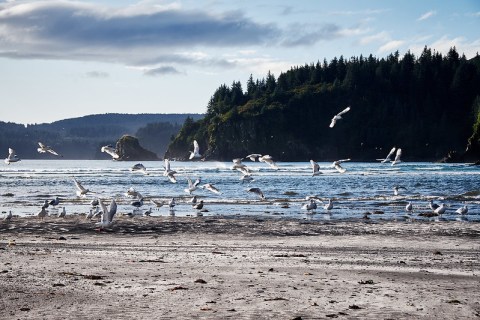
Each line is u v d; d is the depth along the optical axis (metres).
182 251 23.06
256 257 21.28
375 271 18.38
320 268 18.86
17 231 30.20
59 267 18.41
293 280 16.66
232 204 47.16
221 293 14.88
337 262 20.22
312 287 15.72
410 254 22.58
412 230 30.89
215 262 19.94
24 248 23.52
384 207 44.62
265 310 13.21
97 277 16.72
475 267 19.45
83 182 80.62
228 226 32.47
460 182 77.12
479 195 53.53
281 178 87.56
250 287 15.64
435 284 16.38
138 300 14.07
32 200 51.72
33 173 105.31
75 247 24.12
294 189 64.38
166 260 20.31
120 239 27.38
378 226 32.69
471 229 31.30
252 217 37.34
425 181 79.56
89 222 34.19
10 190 64.75
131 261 19.86
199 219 35.97
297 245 25.28
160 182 80.75
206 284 16.00
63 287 15.38
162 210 42.44
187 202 48.94
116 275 17.19
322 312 13.09
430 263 20.23
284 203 47.78
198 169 124.00
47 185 73.81
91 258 20.50
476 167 134.25
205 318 12.53
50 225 32.72
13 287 15.27
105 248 23.88
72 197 54.78
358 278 17.11
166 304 13.70
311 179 85.00
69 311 13.02
